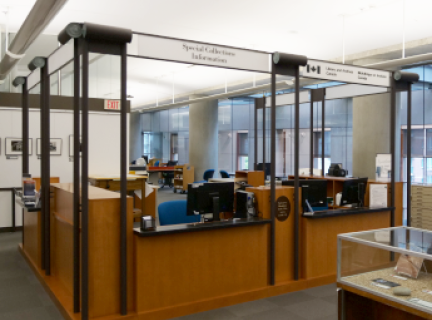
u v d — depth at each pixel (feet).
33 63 16.38
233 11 23.89
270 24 26.11
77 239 12.24
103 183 26.66
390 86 18.53
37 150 27.73
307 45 30.86
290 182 16.53
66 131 29.01
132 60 35.12
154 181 51.65
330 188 23.73
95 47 11.77
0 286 15.76
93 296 11.78
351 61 33.76
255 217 15.06
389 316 9.78
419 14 23.68
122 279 11.98
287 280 15.46
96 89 34.06
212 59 13.84
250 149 58.49
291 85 37.81
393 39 28.86
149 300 12.41
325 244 16.20
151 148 75.25
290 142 54.49
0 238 24.77
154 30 27.53
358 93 23.13
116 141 31.12
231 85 46.01
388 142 30.81
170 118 71.56
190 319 12.55
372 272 9.82
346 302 9.63
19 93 26.99
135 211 27.45
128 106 31.73
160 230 12.35
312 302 14.07
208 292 13.51
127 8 23.47
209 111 53.42
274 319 12.60
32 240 18.74
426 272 8.97
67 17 24.99
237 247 14.12
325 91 25.36
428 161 33.35
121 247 11.98
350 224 17.01
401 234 10.20
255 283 14.52
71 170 29.19
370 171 31.32
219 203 14.35
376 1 21.86
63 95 29.37
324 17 24.57
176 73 41.04
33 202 18.07
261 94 52.90
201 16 24.79
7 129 26.68
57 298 13.46
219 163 61.67
